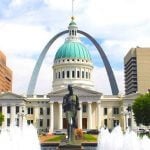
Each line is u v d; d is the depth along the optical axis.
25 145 58.91
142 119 149.88
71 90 62.25
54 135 153.50
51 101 193.62
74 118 61.41
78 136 114.19
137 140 61.25
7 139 54.47
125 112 187.62
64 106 61.94
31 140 61.88
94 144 91.06
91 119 194.50
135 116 152.50
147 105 148.00
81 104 194.62
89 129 186.38
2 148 53.91
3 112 197.25
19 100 198.12
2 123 179.25
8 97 198.38
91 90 194.00
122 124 196.88
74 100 61.69
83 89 194.00
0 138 54.28
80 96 193.50
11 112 197.25
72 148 57.19
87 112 195.38
